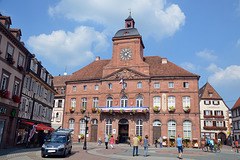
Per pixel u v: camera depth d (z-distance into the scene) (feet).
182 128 124.57
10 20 81.87
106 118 135.54
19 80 89.86
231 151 108.06
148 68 137.69
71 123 145.07
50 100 134.10
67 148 60.70
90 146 106.83
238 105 172.96
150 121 128.36
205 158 64.54
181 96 128.88
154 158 59.72
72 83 151.64
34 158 52.60
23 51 92.84
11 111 82.99
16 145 88.89
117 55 146.20
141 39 148.15
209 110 194.70
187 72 134.62
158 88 132.57
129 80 137.39
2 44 75.25
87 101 144.56
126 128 138.10
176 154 75.72
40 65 113.09
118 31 151.84
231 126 212.43
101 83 144.56
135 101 133.59
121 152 77.82
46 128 90.48
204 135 189.57
